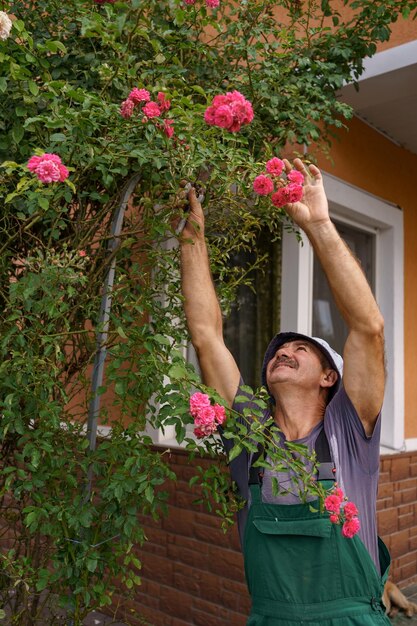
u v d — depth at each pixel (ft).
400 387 13.93
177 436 4.99
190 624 11.56
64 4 6.50
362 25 8.62
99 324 5.47
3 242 6.36
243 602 10.87
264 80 7.83
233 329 12.95
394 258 14.17
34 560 6.18
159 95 5.33
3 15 4.93
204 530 11.49
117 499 5.53
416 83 11.53
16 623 5.91
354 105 12.57
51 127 5.19
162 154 5.41
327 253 4.96
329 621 4.58
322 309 13.04
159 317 6.48
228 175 5.81
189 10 6.91
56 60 6.49
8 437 6.48
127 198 5.67
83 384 6.33
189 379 4.88
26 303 5.31
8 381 5.27
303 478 4.70
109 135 5.43
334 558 4.68
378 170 13.99
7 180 5.47
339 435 5.12
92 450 5.60
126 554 5.72
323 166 12.46
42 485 5.38
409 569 13.53
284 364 5.53
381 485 12.93
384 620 4.73
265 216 6.82
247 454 5.29
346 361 5.12
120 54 6.15
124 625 11.51
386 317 14.12
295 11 8.84
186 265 5.97
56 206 5.72
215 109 4.93
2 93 5.74
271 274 12.57
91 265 6.12
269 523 4.90
